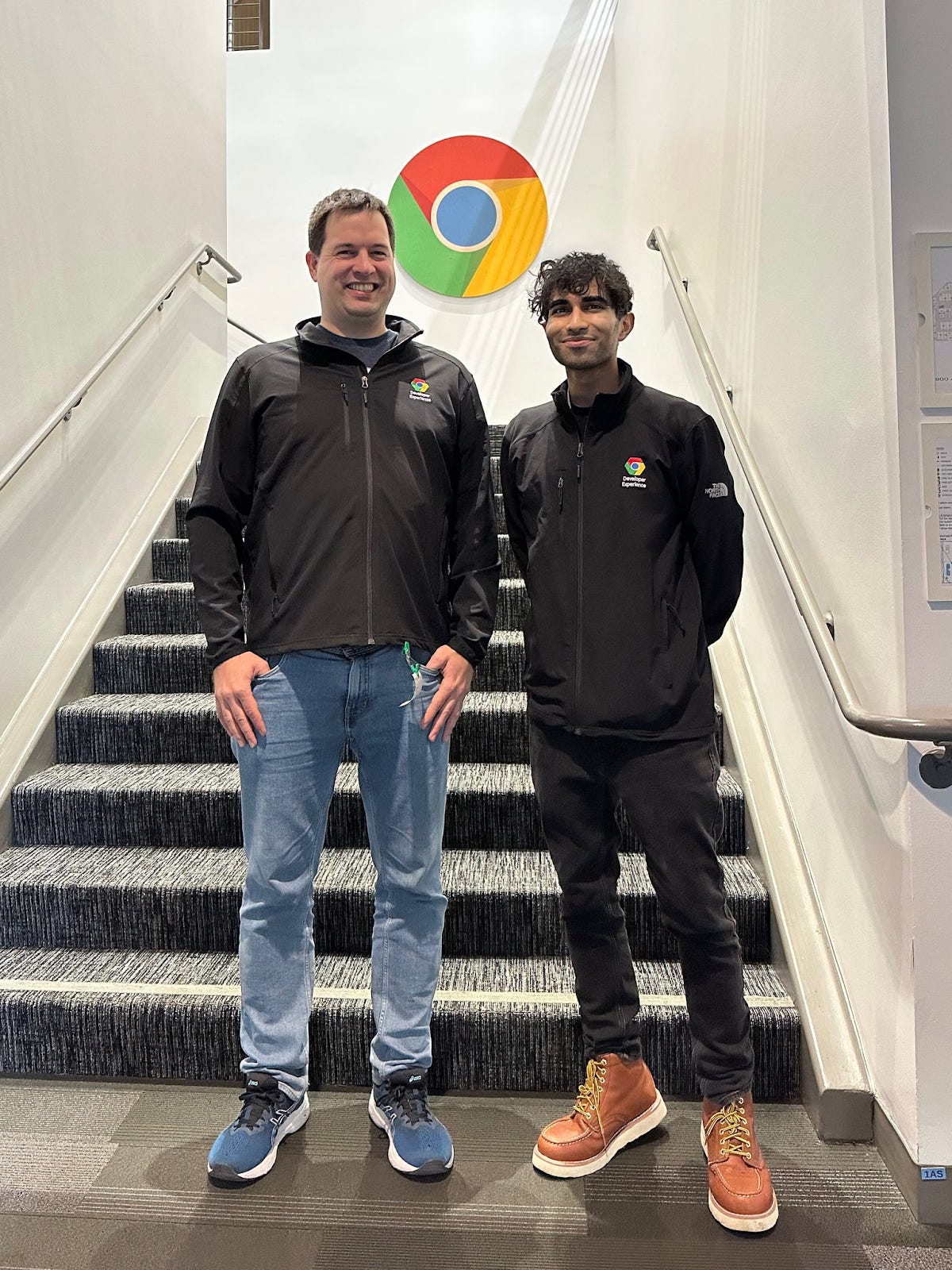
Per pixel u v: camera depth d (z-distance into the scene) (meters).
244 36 5.03
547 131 4.89
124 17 2.99
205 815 2.26
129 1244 1.42
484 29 4.91
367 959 2.02
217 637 1.54
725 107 2.48
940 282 1.46
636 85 4.00
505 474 1.68
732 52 2.42
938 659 1.47
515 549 1.71
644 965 1.99
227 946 2.05
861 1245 1.42
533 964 2.00
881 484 1.53
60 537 2.62
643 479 1.49
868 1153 1.63
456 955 2.04
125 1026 1.85
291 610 1.54
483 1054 1.82
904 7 1.46
